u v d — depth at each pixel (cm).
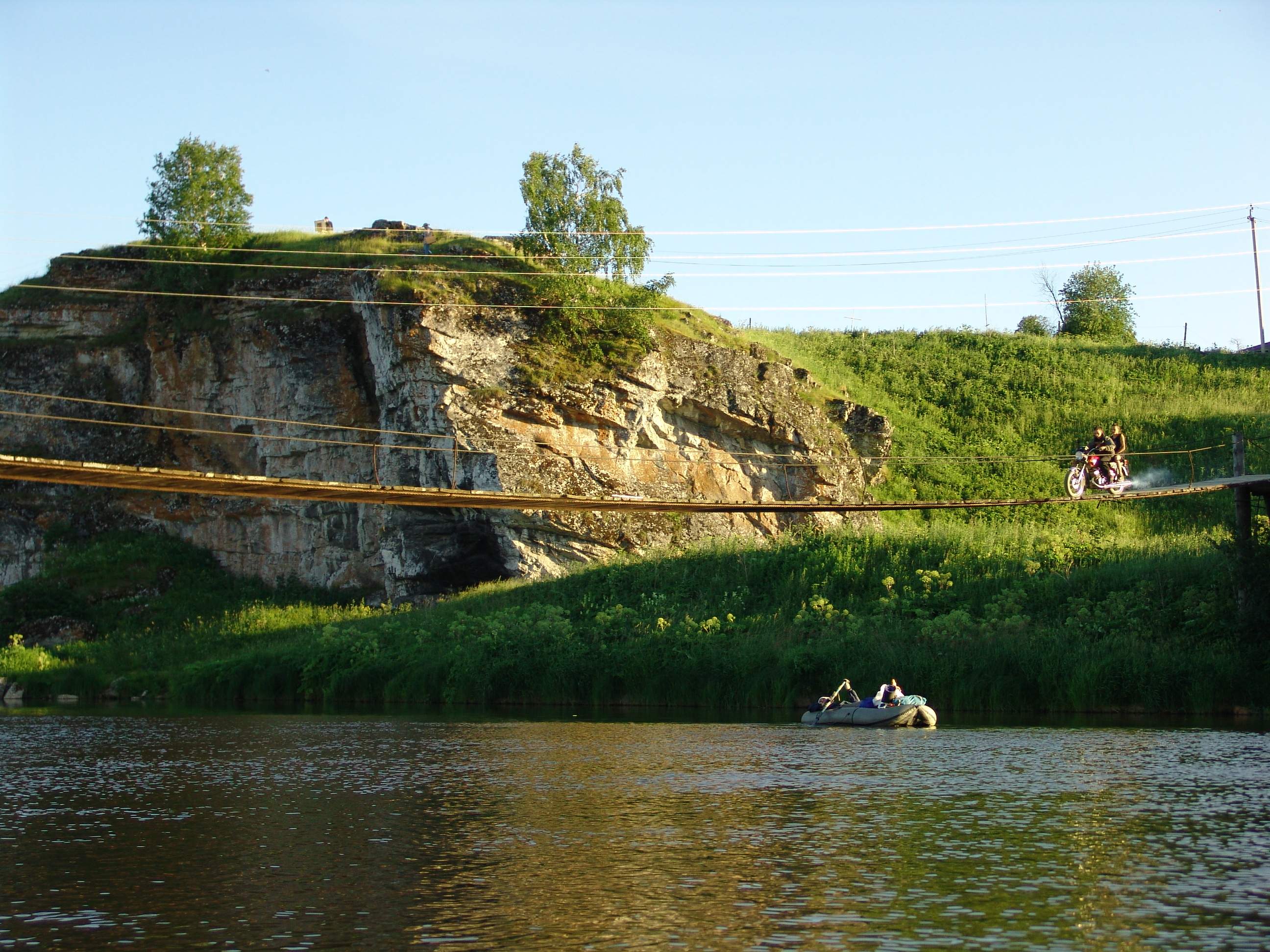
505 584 4834
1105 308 8625
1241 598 3578
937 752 2680
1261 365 7075
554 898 1461
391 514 5184
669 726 3306
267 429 5822
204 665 4675
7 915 1406
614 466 5081
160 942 1300
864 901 1435
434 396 4962
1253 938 1280
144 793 2266
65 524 6200
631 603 4481
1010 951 1240
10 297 6788
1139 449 6081
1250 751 2642
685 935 1305
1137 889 1479
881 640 3766
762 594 4431
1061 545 4466
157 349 6253
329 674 4444
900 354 7275
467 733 3200
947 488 5888
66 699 4762
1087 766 2445
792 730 3186
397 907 1430
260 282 6025
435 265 5525
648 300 5428
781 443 5559
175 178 6366
